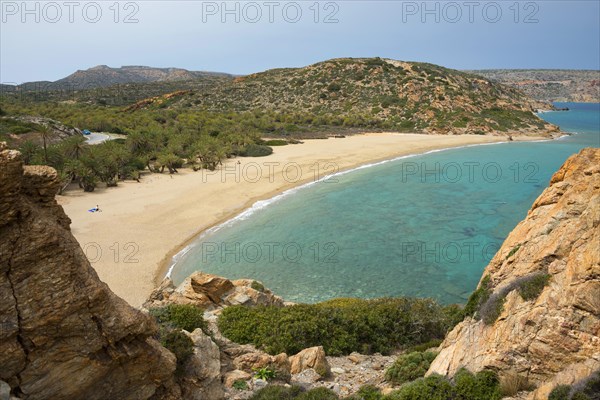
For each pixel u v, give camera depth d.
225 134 105.06
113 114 134.38
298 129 130.62
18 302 8.12
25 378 8.27
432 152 100.12
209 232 46.03
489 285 14.69
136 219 48.56
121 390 9.65
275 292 33.03
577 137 129.62
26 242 8.24
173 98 177.62
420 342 21.36
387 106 152.62
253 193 61.44
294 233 46.09
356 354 19.09
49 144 84.81
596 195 12.42
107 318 9.10
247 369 14.83
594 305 10.83
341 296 32.62
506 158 92.19
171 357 10.84
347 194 62.06
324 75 180.38
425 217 51.81
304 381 15.40
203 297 21.84
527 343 11.70
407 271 37.06
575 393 10.00
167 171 75.69
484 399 11.77
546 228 13.77
